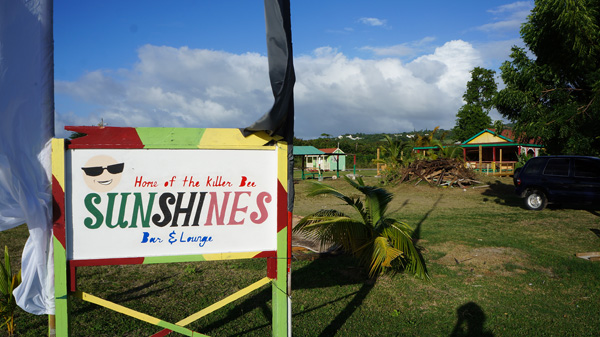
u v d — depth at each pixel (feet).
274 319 10.52
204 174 9.67
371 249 20.86
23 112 8.69
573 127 56.90
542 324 15.29
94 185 9.15
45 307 9.17
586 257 24.27
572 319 15.76
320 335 14.12
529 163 45.50
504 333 14.53
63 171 8.88
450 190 65.87
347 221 20.89
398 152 83.61
